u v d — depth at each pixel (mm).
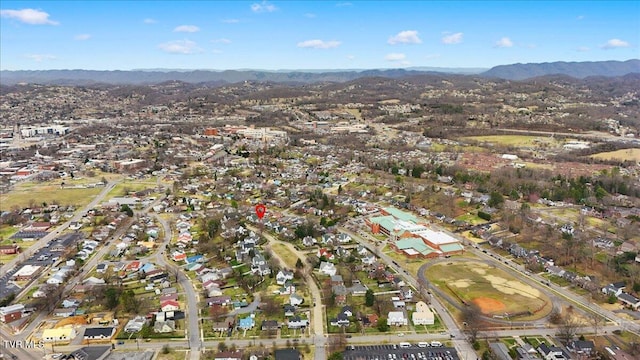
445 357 135375
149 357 135125
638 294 173125
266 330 149625
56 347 141375
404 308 164250
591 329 150625
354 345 142125
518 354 137125
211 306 164125
